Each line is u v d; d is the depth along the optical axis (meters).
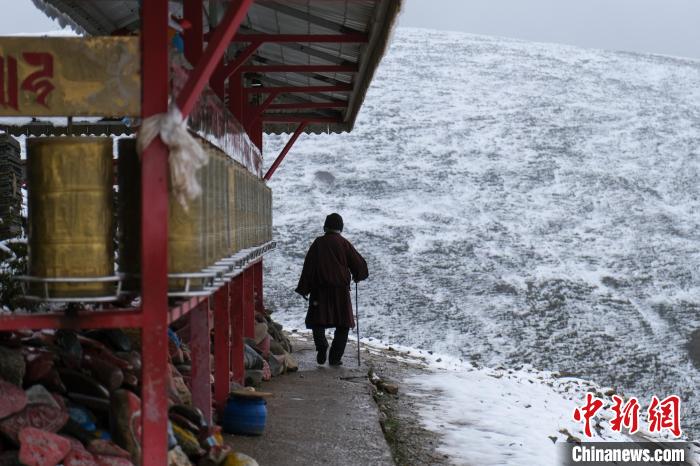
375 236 54.59
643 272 52.53
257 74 10.41
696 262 54.19
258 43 7.54
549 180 65.38
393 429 7.71
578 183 64.94
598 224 59.09
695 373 40.72
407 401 9.24
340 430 6.68
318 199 60.25
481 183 64.56
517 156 69.06
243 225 5.82
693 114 78.69
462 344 41.88
